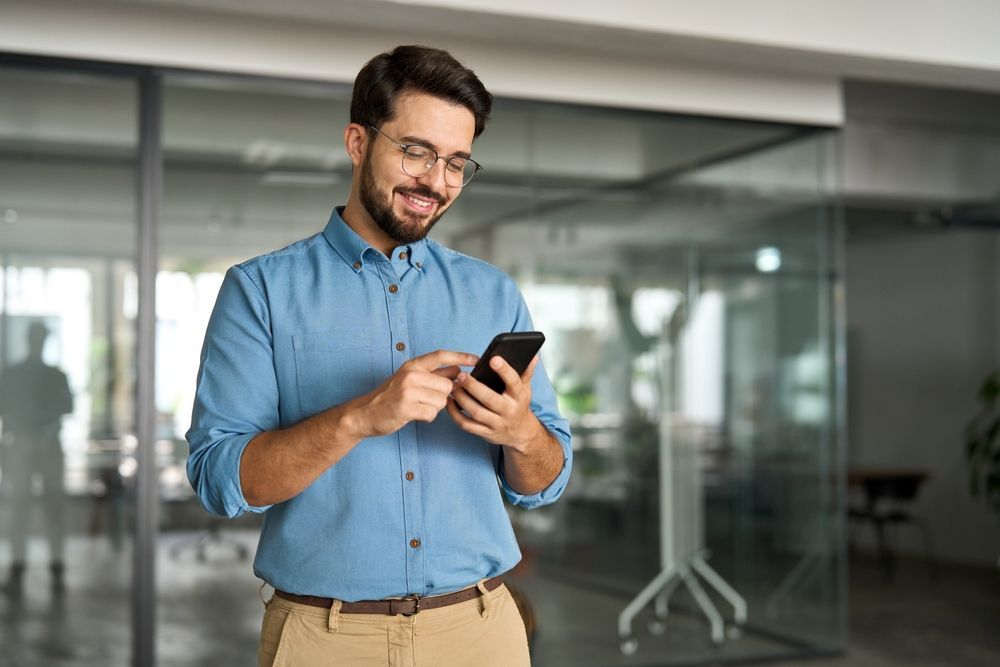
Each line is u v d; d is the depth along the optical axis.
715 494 4.84
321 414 1.44
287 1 3.57
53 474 3.89
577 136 4.62
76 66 3.93
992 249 7.94
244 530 4.05
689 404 4.79
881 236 8.91
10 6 3.85
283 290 1.63
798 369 5.02
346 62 4.22
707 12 3.92
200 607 4.00
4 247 3.84
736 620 4.85
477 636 1.62
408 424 1.59
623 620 4.64
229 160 4.08
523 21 3.76
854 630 5.73
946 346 8.30
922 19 4.20
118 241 3.96
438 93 1.53
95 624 3.91
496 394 1.43
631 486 4.68
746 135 4.93
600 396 4.62
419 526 1.58
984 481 7.87
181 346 4.00
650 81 4.73
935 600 6.61
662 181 4.75
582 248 4.60
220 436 1.53
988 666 4.95
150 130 3.99
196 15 4.05
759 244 4.95
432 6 3.61
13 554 3.85
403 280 1.68
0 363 3.85
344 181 4.21
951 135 6.60
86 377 3.92
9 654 3.83
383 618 1.57
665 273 4.74
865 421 9.04
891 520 7.74
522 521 4.50
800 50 4.08
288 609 1.59
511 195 4.49
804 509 5.02
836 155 5.09
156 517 3.97
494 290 1.75
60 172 3.90
